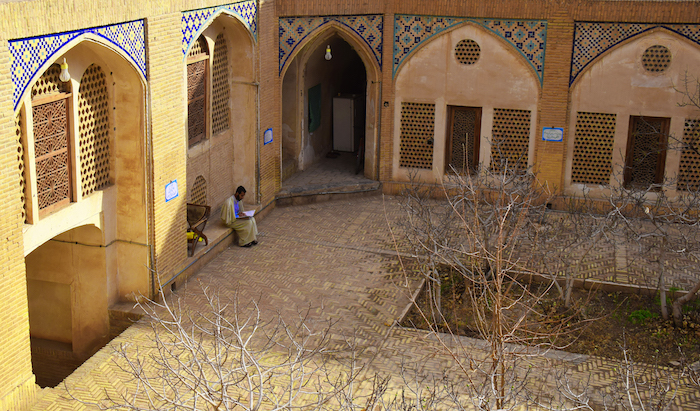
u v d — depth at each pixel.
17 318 7.16
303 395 7.38
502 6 12.09
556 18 11.93
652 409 6.27
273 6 12.14
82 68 8.27
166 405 7.23
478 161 13.05
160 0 8.84
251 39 11.53
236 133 12.11
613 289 9.84
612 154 12.38
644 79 11.91
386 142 13.33
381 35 12.76
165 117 9.27
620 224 11.17
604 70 12.03
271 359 8.12
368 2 12.47
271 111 12.48
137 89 8.77
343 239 11.63
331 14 12.40
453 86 12.76
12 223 6.98
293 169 14.12
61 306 9.61
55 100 7.98
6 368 7.07
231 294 9.77
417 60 12.79
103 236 9.08
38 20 6.98
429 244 9.54
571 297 9.72
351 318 9.19
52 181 8.11
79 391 7.52
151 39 8.77
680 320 9.00
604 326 9.09
